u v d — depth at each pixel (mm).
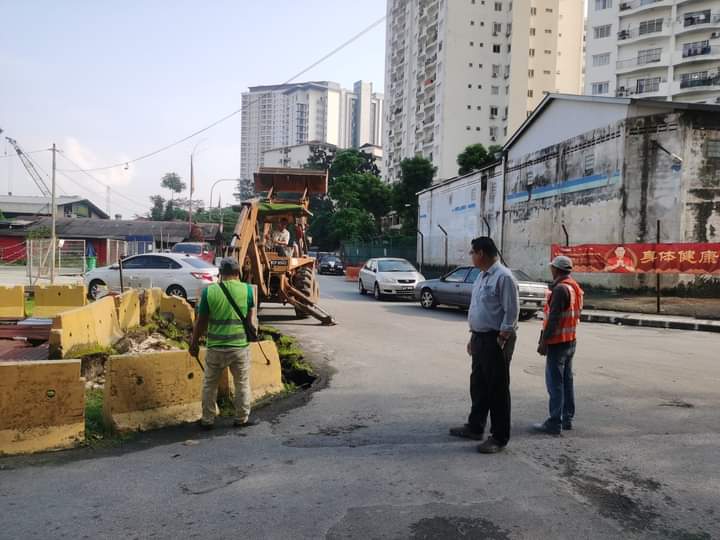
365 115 128750
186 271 16562
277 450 4879
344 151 69750
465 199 34062
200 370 5973
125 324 9703
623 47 58688
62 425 4934
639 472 4402
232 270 5523
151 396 5555
